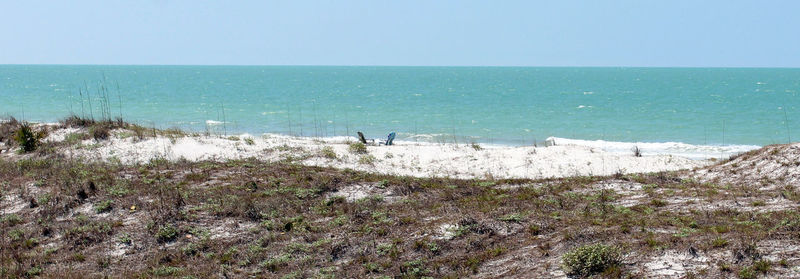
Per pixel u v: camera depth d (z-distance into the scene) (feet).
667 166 74.23
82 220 46.47
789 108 197.88
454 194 54.08
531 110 197.16
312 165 72.64
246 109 199.11
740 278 30.19
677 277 31.01
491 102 234.17
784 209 44.27
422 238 40.81
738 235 36.01
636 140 128.06
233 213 47.47
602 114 182.50
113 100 235.61
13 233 43.98
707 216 43.06
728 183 56.80
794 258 31.71
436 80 526.57
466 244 39.55
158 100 238.07
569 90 337.52
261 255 39.50
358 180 58.29
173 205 49.16
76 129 87.40
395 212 47.88
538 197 52.47
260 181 58.39
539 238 39.73
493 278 34.01
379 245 40.19
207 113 184.75
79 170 62.59
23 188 54.75
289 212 48.57
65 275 36.47
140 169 63.62
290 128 144.66
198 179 59.16
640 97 266.57
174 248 41.57
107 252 41.04
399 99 251.60
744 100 241.35
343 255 39.40
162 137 82.53
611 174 66.74
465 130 146.51
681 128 147.02
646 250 34.68
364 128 150.30
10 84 377.71
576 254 33.47
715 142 123.85
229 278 36.24
